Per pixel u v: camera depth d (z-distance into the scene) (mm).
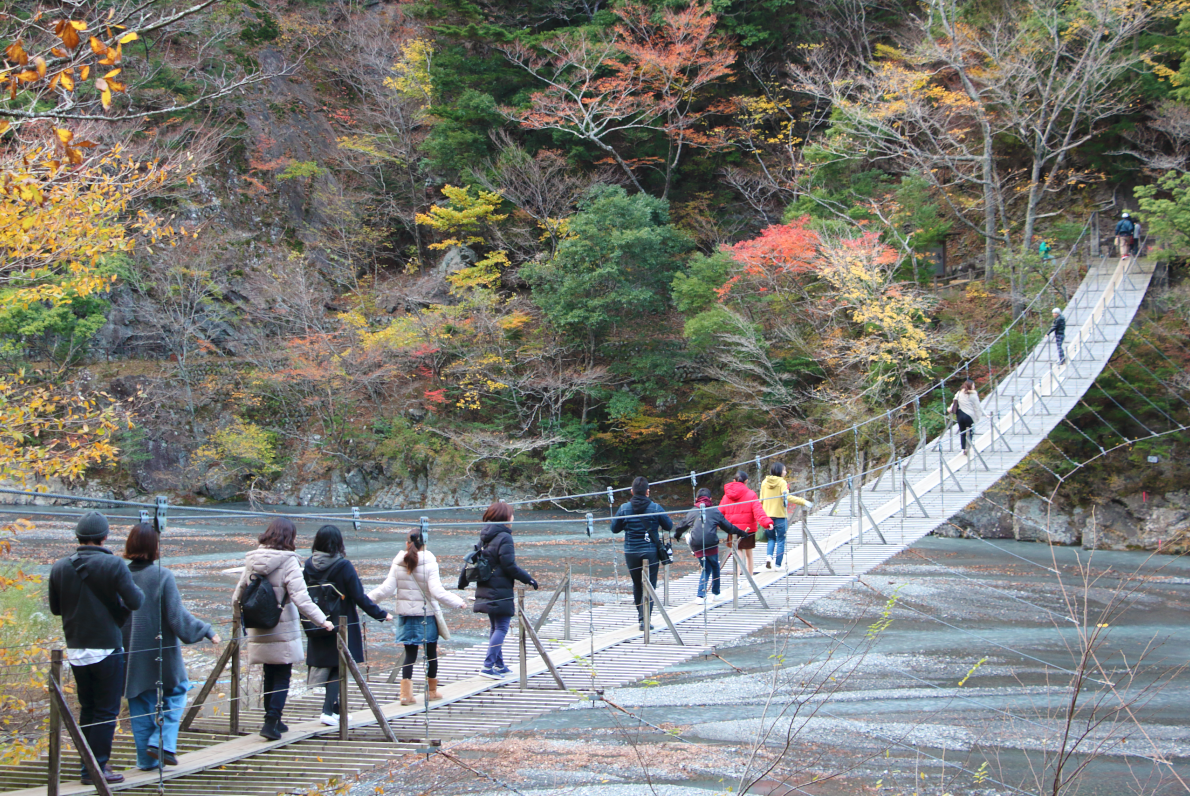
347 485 29016
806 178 27672
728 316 23578
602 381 26656
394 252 36062
